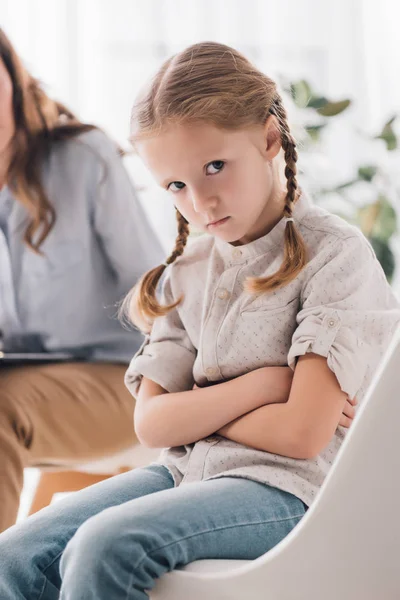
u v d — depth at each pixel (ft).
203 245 4.40
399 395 3.02
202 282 4.31
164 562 3.29
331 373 3.66
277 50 10.84
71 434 6.28
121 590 3.21
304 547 3.14
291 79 9.87
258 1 10.72
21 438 6.09
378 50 11.09
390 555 3.09
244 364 4.03
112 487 4.02
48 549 3.77
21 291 6.82
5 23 10.03
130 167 10.15
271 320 3.97
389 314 3.83
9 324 6.86
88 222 6.81
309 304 3.85
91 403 6.35
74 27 10.12
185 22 10.49
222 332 4.08
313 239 4.01
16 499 5.94
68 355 6.80
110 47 10.30
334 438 3.89
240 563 3.36
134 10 10.35
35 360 6.51
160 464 4.18
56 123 6.81
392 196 10.44
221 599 3.23
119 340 6.75
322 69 10.98
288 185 4.08
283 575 3.17
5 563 3.71
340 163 10.89
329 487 3.12
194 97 3.82
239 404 3.84
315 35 10.93
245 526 3.46
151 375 4.24
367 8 11.06
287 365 3.98
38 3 10.09
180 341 4.35
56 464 6.36
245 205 3.92
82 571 3.23
